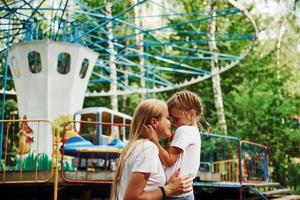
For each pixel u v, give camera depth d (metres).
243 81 25.75
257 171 13.61
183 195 3.58
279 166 21.55
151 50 26.00
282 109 21.69
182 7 27.03
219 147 20.42
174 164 3.77
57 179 8.69
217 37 25.58
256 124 21.70
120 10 25.44
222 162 13.55
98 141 11.33
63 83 12.92
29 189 10.35
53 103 12.82
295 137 21.27
